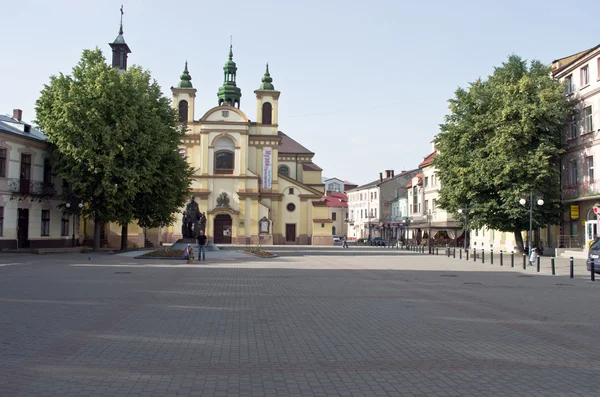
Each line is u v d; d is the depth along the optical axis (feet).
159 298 47.09
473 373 23.34
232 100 251.19
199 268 84.43
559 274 79.82
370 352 27.14
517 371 23.75
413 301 47.09
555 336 31.81
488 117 131.23
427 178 242.58
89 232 174.70
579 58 126.41
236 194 228.43
